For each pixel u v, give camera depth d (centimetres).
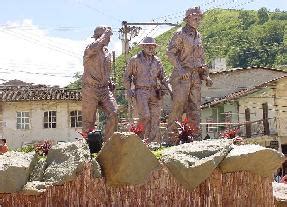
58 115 3762
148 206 582
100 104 1122
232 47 5512
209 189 605
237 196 617
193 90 1139
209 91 4138
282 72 4088
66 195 559
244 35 5594
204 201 602
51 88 3859
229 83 4138
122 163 565
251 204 623
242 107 3525
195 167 588
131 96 1145
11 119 3741
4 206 549
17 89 3878
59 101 3738
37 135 3750
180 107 1121
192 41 1134
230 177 615
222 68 4528
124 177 569
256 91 3416
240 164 608
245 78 4119
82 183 565
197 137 1103
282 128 3356
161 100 1167
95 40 1115
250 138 3391
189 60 1134
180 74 1120
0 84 4394
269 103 3425
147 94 1133
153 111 1147
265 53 5372
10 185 544
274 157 623
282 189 780
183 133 891
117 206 572
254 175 626
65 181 555
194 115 1134
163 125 1242
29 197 552
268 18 5866
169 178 595
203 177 591
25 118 3759
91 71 1098
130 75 1157
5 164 552
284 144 3384
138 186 581
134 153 571
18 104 3747
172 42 1143
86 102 1097
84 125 1099
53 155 584
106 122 1107
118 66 3041
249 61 5391
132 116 1290
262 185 630
